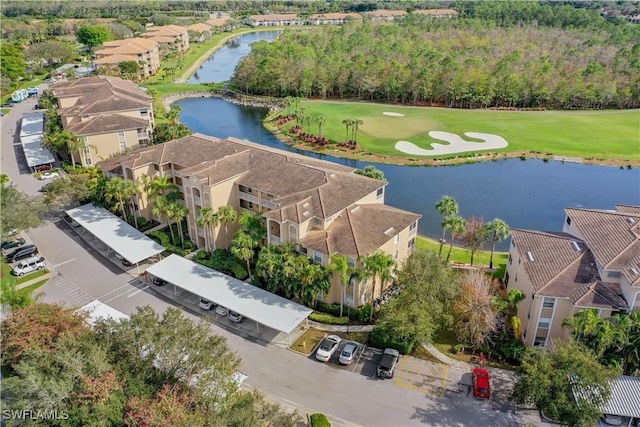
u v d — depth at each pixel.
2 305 46.78
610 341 38.44
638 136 121.31
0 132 114.88
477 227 63.16
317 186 57.31
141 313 38.66
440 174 99.56
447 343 47.56
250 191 62.50
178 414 30.23
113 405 32.03
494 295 51.00
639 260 41.91
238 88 174.75
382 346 46.56
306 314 47.91
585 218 51.28
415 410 39.44
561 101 146.25
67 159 96.38
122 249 60.81
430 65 156.75
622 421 36.91
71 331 37.34
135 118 95.00
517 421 38.28
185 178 62.34
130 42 189.75
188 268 56.56
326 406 39.78
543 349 39.22
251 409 32.88
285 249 51.59
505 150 112.25
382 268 47.03
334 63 163.25
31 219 63.66
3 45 173.25
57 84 128.75
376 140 118.50
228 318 51.22
